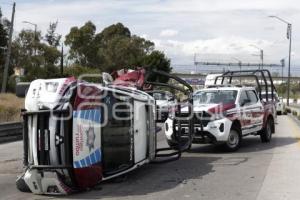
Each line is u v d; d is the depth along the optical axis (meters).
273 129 19.25
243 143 18.38
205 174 11.88
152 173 12.13
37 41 65.12
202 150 16.42
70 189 9.73
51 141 9.54
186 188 10.30
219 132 15.37
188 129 14.55
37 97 9.61
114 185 10.70
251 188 10.14
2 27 63.41
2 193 10.04
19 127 20.25
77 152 9.59
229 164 13.34
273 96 20.05
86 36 77.62
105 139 10.40
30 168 9.66
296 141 18.92
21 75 51.41
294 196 9.31
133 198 9.44
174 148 13.89
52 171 9.52
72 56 77.25
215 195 9.56
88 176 9.81
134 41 80.00
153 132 12.41
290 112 46.16
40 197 9.66
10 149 17.17
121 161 10.95
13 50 63.62
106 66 75.88
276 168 12.50
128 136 11.12
